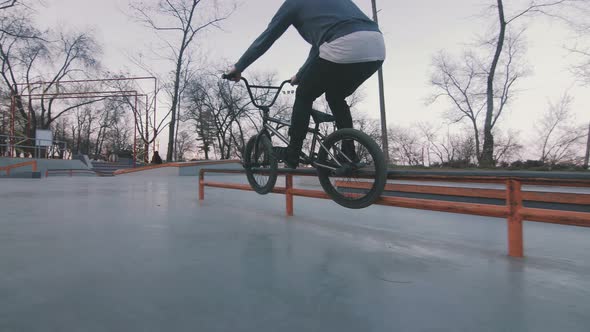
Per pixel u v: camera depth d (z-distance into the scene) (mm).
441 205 2486
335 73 2400
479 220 3869
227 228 3240
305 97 2592
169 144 22531
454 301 1577
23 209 4355
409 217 4074
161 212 4207
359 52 2301
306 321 1353
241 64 2650
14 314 1379
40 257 2191
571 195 2211
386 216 4129
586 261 2250
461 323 1357
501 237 3002
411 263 2164
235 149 36031
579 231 3371
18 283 1732
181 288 1686
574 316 1429
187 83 24469
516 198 2262
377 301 1563
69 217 3754
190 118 29688
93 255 2248
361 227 3396
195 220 3664
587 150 17938
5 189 7480
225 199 5801
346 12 2379
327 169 2867
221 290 1667
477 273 1984
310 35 2512
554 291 1714
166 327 1283
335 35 2303
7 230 3035
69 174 20500
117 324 1304
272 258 2234
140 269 1972
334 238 2865
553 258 2318
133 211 4254
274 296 1604
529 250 2559
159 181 11859
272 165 3324
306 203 5305
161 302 1516
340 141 2750
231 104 27656
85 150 51844
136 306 1470
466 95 23578
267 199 5840
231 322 1333
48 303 1491
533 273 1987
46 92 25516
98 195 6293
